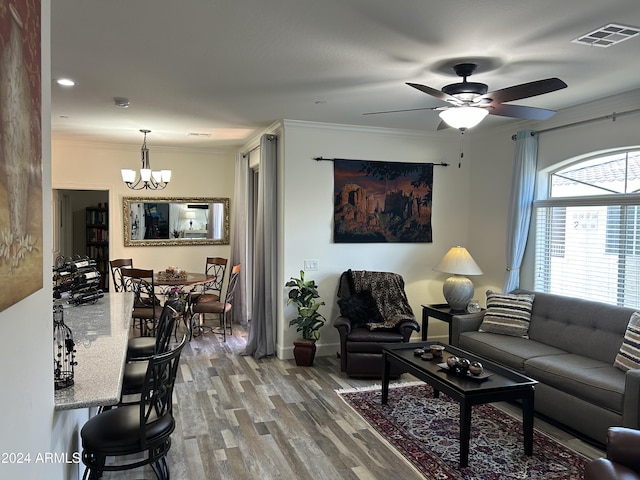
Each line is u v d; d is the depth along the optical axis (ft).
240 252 22.48
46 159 5.17
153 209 23.27
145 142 20.90
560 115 14.87
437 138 18.88
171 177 23.44
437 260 19.13
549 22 8.13
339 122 16.70
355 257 17.93
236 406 12.73
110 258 22.75
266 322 17.24
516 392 10.00
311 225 17.24
